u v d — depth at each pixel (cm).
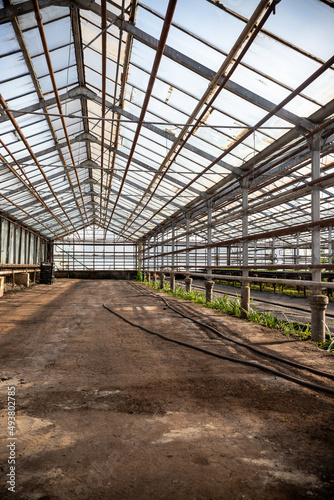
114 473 147
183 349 383
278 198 640
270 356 345
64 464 153
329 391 247
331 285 392
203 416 206
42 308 768
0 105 652
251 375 290
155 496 132
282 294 1316
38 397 237
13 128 765
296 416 207
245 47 371
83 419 201
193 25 423
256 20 341
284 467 152
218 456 161
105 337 448
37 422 197
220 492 134
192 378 280
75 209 2073
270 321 529
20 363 324
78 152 1107
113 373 294
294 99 471
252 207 677
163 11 418
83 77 685
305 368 303
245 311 601
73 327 523
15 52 528
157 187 1160
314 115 483
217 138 669
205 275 924
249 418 204
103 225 2873
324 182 444
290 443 174
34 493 133
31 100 684
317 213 451
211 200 1033
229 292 1400
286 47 393
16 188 1198
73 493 133
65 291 1351
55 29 514
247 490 136
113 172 1261
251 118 555
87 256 3039
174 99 604
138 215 1795
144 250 2639
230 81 490
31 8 452
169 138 735
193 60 486
